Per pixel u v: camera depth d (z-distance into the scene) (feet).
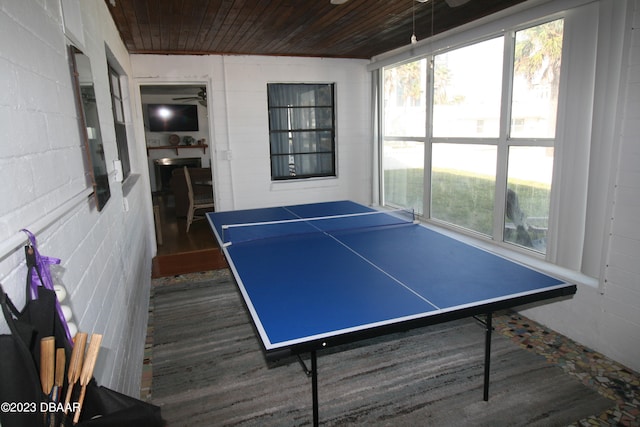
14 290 2.81
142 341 10.21
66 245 4.12
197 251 17.52
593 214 9.42
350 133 19.51
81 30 5.84
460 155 14.08
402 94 17.25
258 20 12.30
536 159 11.14
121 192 8.71
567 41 9.71
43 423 2.47
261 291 6.78
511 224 12.25
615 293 8.87
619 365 8.92
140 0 10.23
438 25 13.37
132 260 9.82
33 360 2.45
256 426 7.50
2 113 2.81
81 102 5.02
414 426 7.37
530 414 7.56
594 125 9.16
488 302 6.19
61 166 4.13
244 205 18.56
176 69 16.81
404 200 17.83
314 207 14.88
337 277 7.34
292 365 9.42
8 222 2.76
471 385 8.46
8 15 3.06
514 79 11.74
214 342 10.54
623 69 8.25
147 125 33.47
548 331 10.52
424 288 6.77
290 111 18.94
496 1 11.14
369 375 8.95
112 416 2.93
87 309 4.75
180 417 7.76
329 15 11.93
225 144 17.89
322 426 7.43
